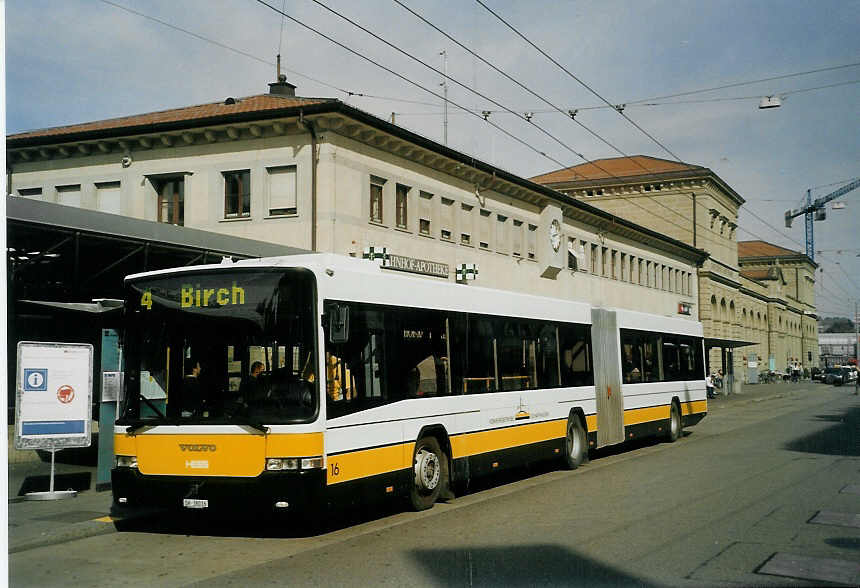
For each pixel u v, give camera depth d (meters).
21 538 9.48
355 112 26.62
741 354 79.50
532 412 14.85
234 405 9.44
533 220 40.41
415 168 30.97
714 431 26.31
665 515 10.55
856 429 25.44
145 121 30.39
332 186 26.64
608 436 18.00
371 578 7.53
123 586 7.51
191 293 9.93
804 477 14.09
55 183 30.59
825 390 68.00
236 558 8.68
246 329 9.62
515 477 15.60
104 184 30.11
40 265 18.02
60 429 12.31
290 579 7.60
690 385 23.44
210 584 7.50
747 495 12.12
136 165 29.33
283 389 9.38
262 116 26.86
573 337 16.95
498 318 14.13
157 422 9.69
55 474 14.88
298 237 26.81
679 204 67.81
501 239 37.59
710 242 69.31
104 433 13.25
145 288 10.14
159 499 9.58
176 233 18.19
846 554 8.20
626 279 53.44
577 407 16.61
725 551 8.37
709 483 13.53
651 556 8.19
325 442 9.47
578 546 8.73
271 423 9.25
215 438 9.38
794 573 7.44
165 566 8.34
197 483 9.38
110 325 14.90
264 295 9.65
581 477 15.09
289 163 27.16
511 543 9.02
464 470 12.62
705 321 68.25
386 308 11.09
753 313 89.69
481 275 35.28
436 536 9.62
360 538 9.67
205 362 9.69
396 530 10.16
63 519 10.63
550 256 40.84
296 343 9.48
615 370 18.78
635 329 20.16
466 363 12.99
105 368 13.31
